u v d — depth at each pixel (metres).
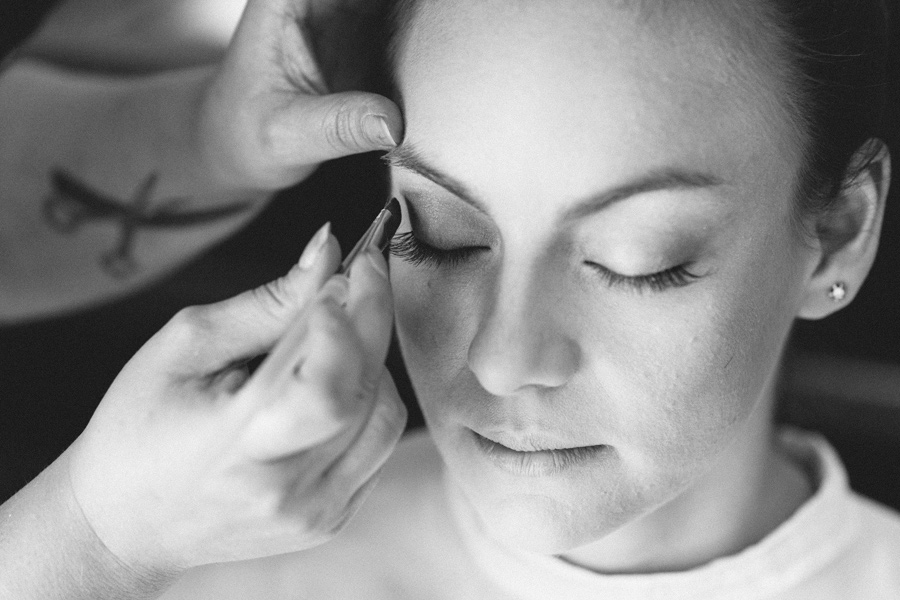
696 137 0.44
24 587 0.45
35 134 0.66
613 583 0.54
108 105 0.66
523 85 0.44
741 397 0.48
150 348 0.44
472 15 0.45
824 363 0.77
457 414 0.48
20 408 0.74
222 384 0.43
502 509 0.48
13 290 0.69
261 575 0.58
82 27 0.69
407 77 0.47
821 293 0.53
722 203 0.45
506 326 0.45
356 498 0.44
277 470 0.41
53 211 0.67
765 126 0.46
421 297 0.48
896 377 0.76
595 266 0.45
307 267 0.44
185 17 0.71
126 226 0.68
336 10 0.55
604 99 0.44
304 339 0.40
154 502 0.43
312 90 0.55
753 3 0.45
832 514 0.57
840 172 0.50
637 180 0.44
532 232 0.44
